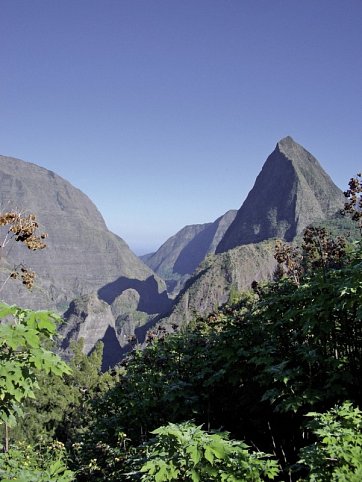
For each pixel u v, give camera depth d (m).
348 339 6.20
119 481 7.04
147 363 9.86
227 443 3.79
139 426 8.54
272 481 5.29
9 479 4.25
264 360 6.46
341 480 3.46
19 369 3.64
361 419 4.10
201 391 8.00
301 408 6.38
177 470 3.56
